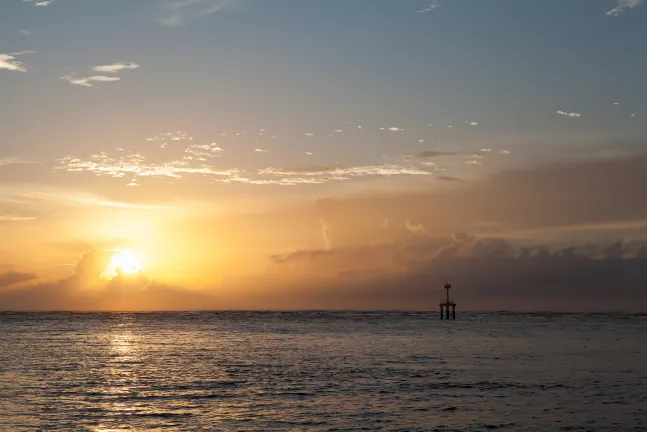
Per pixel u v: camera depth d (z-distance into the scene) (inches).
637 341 5113.2
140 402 2158.0
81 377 2768.2
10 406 2069.4
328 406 2095.2
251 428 1791.3
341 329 7288.4
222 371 3014.3
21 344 4731.8
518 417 1935.3
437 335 6048.2
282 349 4355.3
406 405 2113.7
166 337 5689.0
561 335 6003.9
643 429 1788.9
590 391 2399.1
